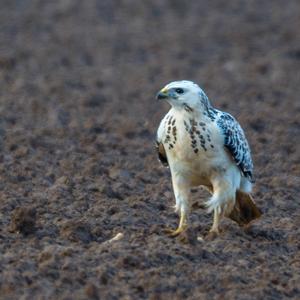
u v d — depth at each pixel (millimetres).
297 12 58531
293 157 28781
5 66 41969
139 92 38500
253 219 21109
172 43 49875
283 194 24922
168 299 16891
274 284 17969
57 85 37969
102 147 29125
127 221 21250
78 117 33219
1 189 23703
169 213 22500
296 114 34938
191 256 18859
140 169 26969
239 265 18625
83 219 21078
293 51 48000
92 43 48938
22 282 16875
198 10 59219
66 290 16781
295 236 21016
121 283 17250
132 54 47062
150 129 31859
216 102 36625
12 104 34562
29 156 27375
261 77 42375
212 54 47812
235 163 20078
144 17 56719
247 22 55688
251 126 32906
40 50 46344
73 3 58750
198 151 19625
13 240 19406
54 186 23703
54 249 18375
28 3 58188
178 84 19469
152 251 18609
